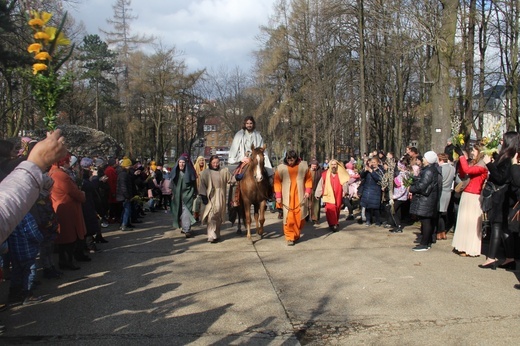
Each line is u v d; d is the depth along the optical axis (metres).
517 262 7.65
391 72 29.06
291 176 9.40
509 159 6.54
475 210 7.95
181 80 46.53
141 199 12.59
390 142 33.66
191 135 54.81
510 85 21.06
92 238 8.74
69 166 7.76
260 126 44.28
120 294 6.00
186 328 4.78
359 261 7.80
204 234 11.03
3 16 12.20
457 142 8.98
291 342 4.43
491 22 20.64
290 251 8.78
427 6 14.63
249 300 5.71
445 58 14.34
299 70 35.22
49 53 2.93
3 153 5.86
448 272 6.96
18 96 25.20
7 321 5.01
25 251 5.51
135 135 45.28
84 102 44.66
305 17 32.00
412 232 10.91
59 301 5.71
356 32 26.09
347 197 13.54
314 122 30.56
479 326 4.77
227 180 10.10
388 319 5.02
